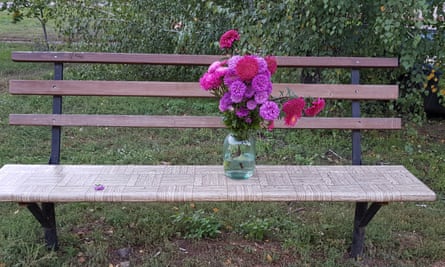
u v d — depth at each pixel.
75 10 6.27
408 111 4.86
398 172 2.46
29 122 2.61
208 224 2.88
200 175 2.36
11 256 2.47
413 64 4.17
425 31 4.16
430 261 2.64
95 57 2.66
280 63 2.74
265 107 2.12
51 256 2.46
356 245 2.60
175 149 4.29
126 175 2.35
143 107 5.54
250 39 4.54
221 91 2.21
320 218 3.07
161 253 2.61
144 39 6.36
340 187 2.21
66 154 4.12
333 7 3.98
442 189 3.66
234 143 2.27
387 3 3.80
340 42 4.43
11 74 7.12
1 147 4.16
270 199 2.09
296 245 2.70
